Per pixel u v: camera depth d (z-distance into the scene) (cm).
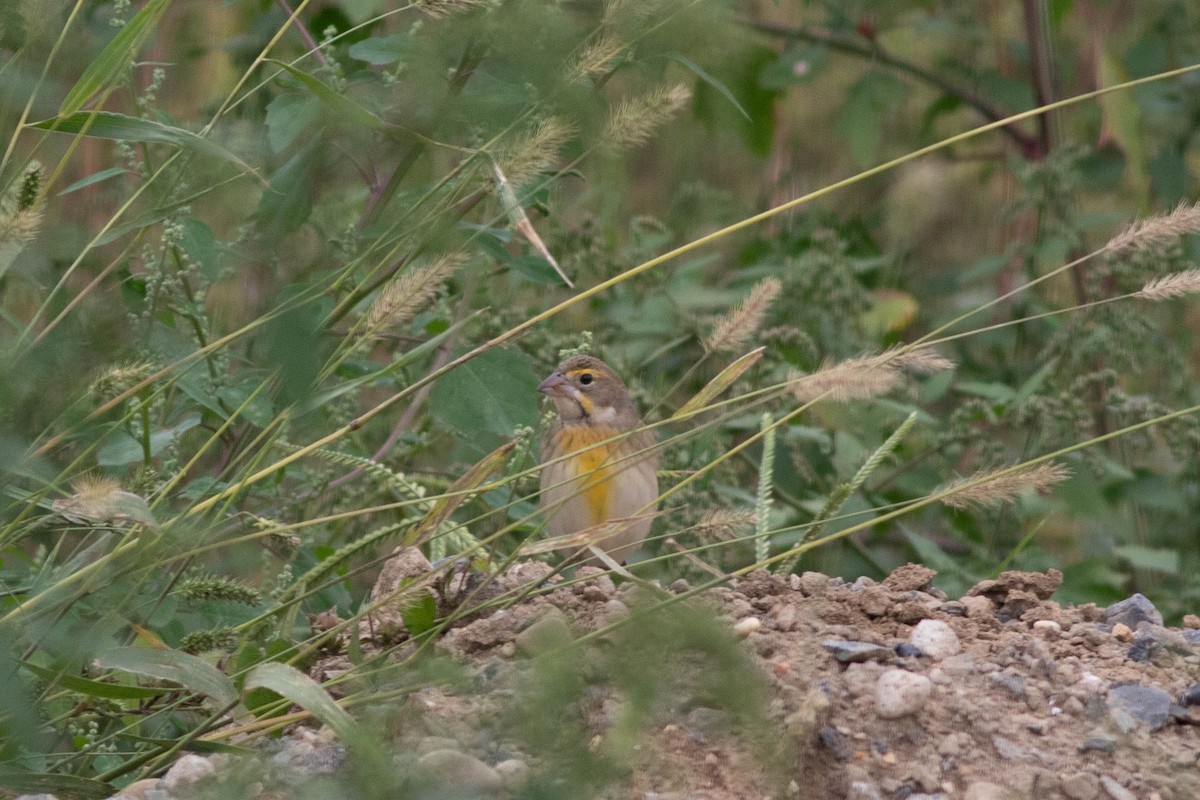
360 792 563
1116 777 676
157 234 944
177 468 845
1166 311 1540
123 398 645
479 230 772
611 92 898
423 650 694
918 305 1549
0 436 583
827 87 1862
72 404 629
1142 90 1584
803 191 1759
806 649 761
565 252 1387
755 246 1565
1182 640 788
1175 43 1661
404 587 714
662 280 1389
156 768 667
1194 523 1405
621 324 1363
